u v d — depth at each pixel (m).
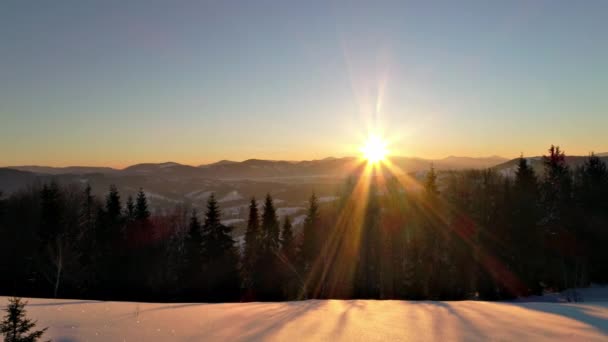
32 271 37.69
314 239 43.59
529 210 35.88
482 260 35.75
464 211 37.72
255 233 44.22
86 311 14.34
